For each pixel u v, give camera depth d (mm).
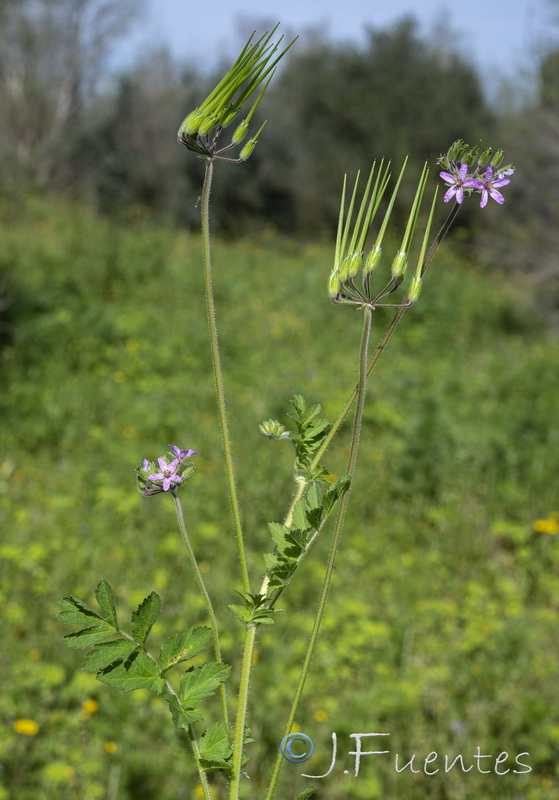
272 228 19078
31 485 5688
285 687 3664
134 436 6617
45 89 26188
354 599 4613
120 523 5250
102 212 19281
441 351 9953
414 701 3689
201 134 959
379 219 14805
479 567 5227
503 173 1000
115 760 3264
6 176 17641
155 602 1011
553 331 11547
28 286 9078
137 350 8250
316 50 23531
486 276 13578
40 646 3951
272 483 5926
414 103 21422
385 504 5895
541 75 11641
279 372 8312
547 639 4438
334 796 3248
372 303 997
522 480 6352
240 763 1011
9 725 3355
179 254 12633
